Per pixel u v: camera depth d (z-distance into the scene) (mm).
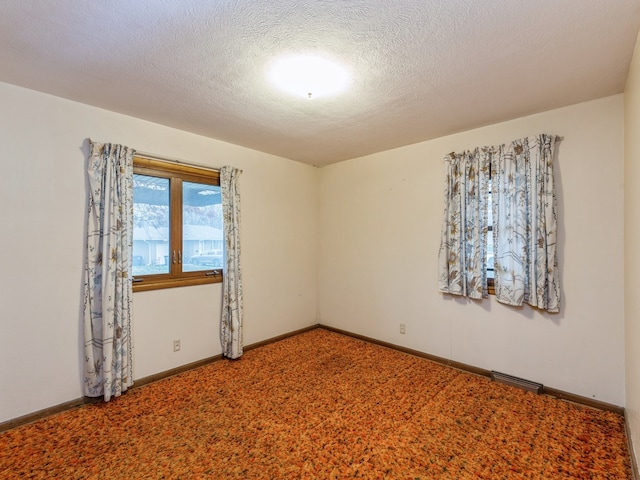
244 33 1623
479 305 3035
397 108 2561
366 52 1791
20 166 2209
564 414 2312
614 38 1660
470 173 3031
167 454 1891
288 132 3146
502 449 1933
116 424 2195
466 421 2229
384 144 3549
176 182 3072
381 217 3852
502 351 2887
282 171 4098
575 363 2502
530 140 2635
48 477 1711
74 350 2432
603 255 2383
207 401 2508
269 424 2197
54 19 1503
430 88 2221
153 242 2932
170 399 2539
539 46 1736
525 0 1391
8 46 1723
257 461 1834
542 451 1911
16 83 2150
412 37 1657
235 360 3369
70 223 2416
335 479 1696
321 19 1518
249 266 3711
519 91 2270
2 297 2145
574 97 2367
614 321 2340
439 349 3324
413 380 2887
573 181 2506
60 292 2373
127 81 2123
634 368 1888
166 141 2967
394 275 3725
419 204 3490
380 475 1726
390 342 3762
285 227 4145
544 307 2564
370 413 2334
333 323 4418
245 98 2377
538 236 2592
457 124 2918
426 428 2148
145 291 2834
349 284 4211
